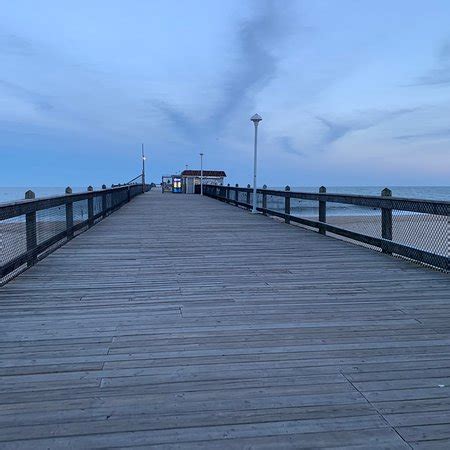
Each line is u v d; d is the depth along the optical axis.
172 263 5.77
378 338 3.02
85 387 2.31
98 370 2.52
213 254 6.46
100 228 9.75
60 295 4.18
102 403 2.15
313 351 2.79
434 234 5.39
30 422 1.98
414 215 5.80
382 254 6.46
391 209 6.25
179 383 2.36
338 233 8.03
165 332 3.15
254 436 1.88
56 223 6.90
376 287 4.48
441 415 2.04
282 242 7.71
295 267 5.51
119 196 16.19
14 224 4.96
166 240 7.90
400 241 6.19
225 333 3.13
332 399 2.19
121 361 2.65
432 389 2.29
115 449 1.79
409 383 2.36
